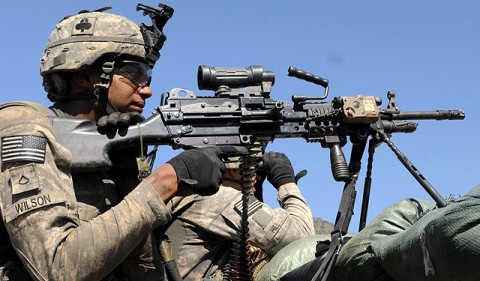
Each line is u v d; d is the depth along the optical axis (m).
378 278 3.03
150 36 3.45
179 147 3.38
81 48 3.34
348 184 3.45
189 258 4.06
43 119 2.99
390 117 3.65
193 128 3.40
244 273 3.62
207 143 3.41
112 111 3.39
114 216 2.83
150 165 3.69
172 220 4.12
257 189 4.78
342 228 3.26
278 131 3.51
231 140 3.44
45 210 2.80
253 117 3.47
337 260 3.20
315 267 3.32
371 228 3.14
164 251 3.48
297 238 4.35
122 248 2.82
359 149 3.59
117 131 3.23
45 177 2.85
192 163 3.04
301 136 3.55
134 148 3.41
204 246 4.11
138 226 2.85
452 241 2.53
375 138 3.56
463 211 2.52
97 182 3.24
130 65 3.40
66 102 3.43
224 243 4.17
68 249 2.74
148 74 3.49
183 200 4.13
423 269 2.68
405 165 3.28
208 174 3.05
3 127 2.91
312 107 3.57
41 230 2.76
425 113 3.69
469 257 2.49
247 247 3.63
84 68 3.35
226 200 4.16
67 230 2.80
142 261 3.30
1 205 2.84
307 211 4.57
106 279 3.18
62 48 3.37
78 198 3.16
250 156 3.48
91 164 3.12
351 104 3.51
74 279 2.73
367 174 3.62
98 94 3.37
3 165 2.86
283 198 4.62
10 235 2.83
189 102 3.42
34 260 2.76
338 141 3.54
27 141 2.87
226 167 3.46
